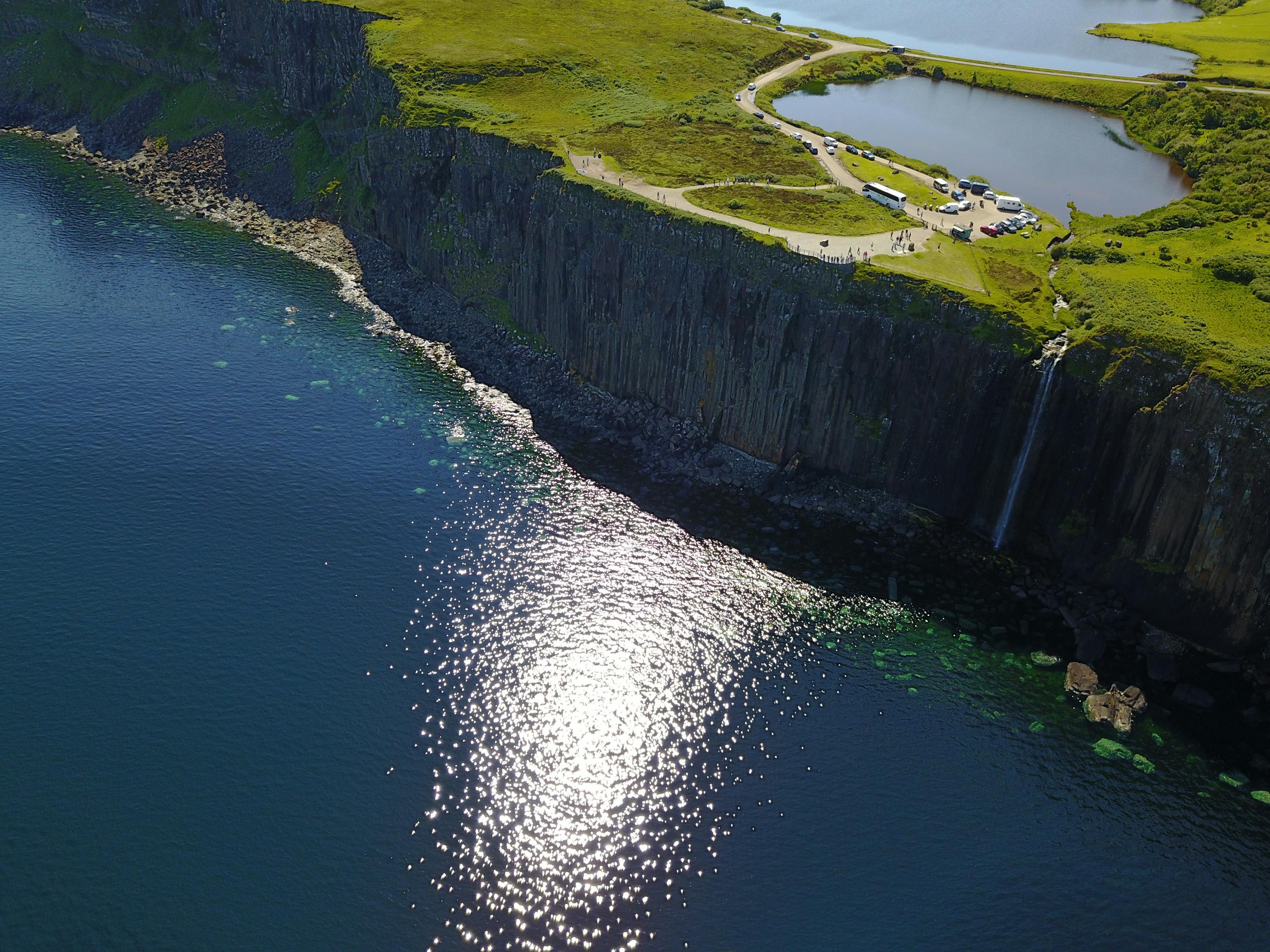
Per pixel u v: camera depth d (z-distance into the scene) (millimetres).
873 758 68938
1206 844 64312
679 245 101625
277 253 143125
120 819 62812
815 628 79938
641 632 78875
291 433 101438
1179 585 80250
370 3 167000
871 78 180625
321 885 59625
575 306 112312
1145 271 97188
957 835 63875
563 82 151625
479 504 92625
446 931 57688
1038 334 85875
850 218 107938
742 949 57188
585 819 64250
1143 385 80812
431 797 65250
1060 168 137750
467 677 74188
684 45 177875
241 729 69000
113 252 141125
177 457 96500
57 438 98312
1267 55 181000
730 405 101250
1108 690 74812
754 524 91750
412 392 110312
